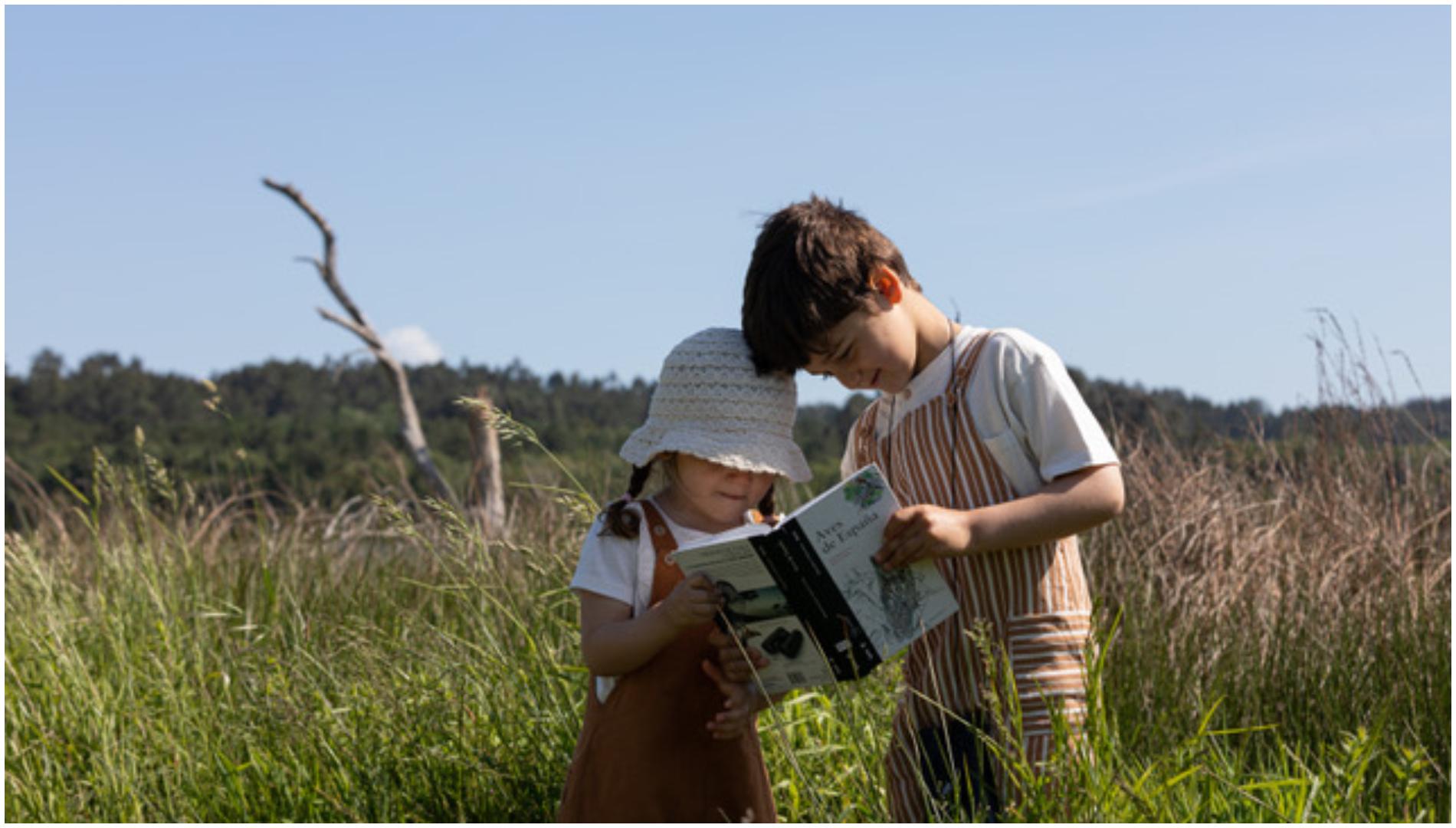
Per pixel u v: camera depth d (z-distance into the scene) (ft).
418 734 12.84
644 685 9.29
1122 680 13.91
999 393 10.06
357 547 21.48
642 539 9.46
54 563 18.45
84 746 13.74
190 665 16.01
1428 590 15.52
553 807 12.03
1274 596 15.81
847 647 9.14
